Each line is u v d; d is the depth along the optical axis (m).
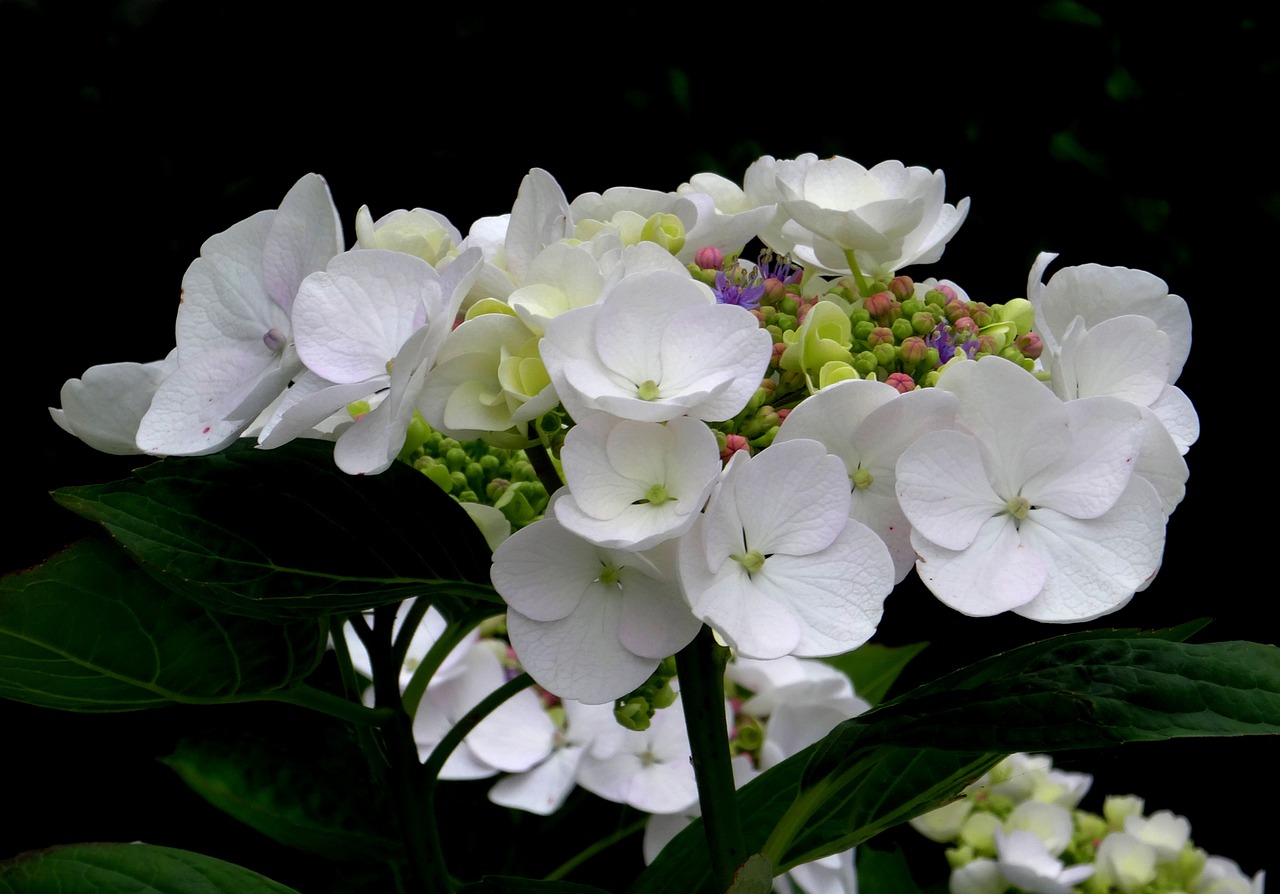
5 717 0.92
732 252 0.54
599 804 0.62
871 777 0.52
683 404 0.44
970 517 0.46
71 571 0.47
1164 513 0.47
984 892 0.65
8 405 1.04
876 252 0.53
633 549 0.44
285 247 0.48
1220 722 0.45
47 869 0.48
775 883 0.60
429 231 0.50
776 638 0.44
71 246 1.07
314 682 0.56
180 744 0.55
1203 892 0.68
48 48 1.07
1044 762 0.72
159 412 0.47
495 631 0.64
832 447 0.46
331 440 0.49
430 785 0.52
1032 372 0.51
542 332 0.46
